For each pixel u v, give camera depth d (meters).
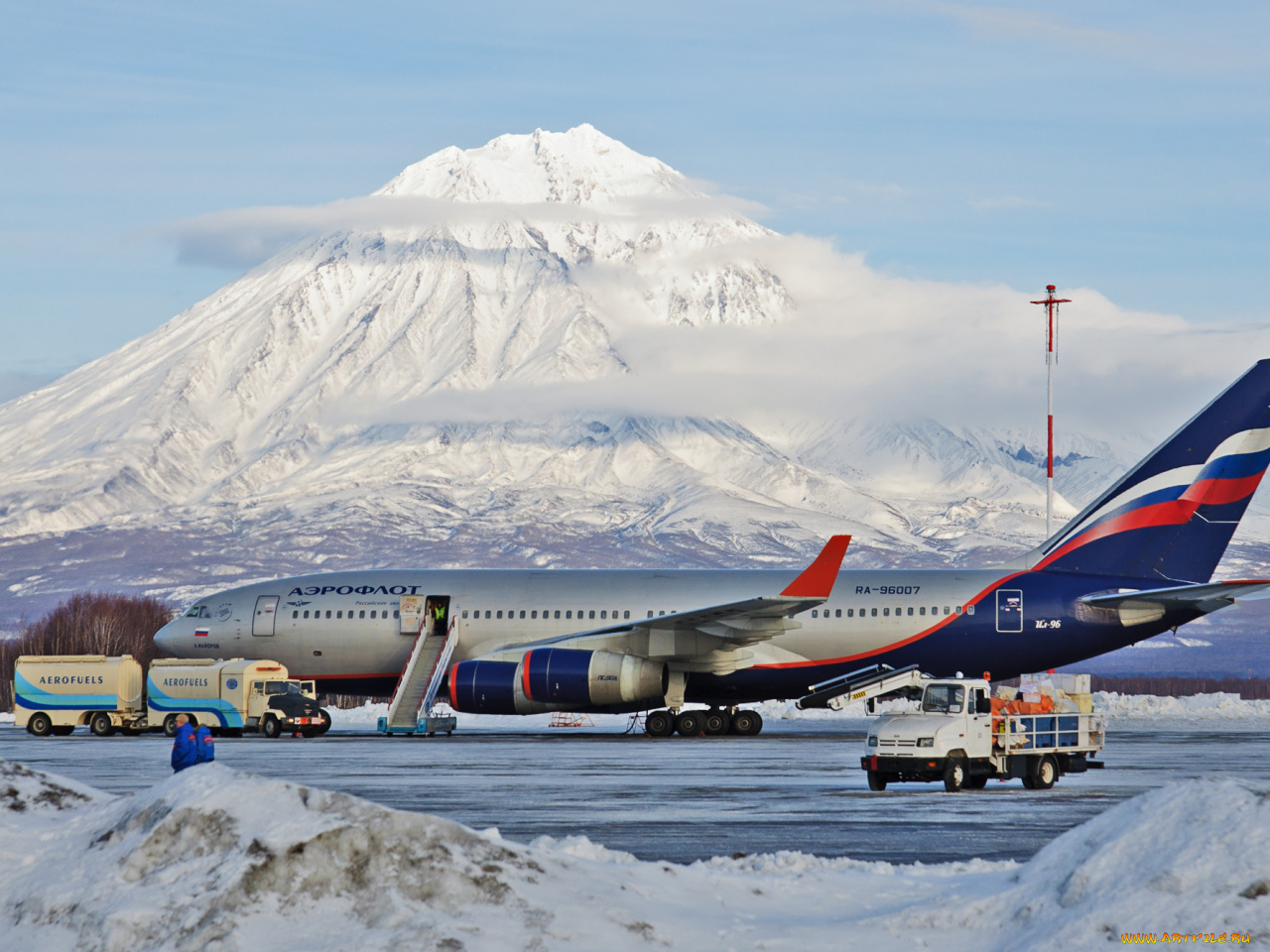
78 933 16.30
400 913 16.28
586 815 34.34
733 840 29.88
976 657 67.12
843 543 62.03
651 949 16.58
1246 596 62.72
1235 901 16.19
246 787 18.30
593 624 70.06
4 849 18.70
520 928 16.39
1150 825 18.05
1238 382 66.56
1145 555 66.81
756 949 17.02
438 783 42.72
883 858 27.31
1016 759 41.50
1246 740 65.88
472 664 67.25
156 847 17.48
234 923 15.95
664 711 70.12
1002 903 18.11
